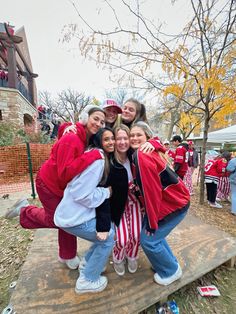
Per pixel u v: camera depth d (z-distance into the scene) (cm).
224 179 502
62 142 149
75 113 2181
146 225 163
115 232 175
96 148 157
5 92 956
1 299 178
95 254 160
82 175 141
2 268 222
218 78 311
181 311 168
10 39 964
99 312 149
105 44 306
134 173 167
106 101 211
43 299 160
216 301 178
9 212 358
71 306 154
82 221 149
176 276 176
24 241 273
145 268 194
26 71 1452
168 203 165
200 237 252
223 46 328
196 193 560
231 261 216
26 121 1300
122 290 168
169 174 161
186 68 312
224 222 362
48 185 164
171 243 238
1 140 761
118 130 169
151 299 160
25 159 700
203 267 197
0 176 651
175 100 498
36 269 194
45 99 2547
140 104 221
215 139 820
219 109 385
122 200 168
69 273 188
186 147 480
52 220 172
